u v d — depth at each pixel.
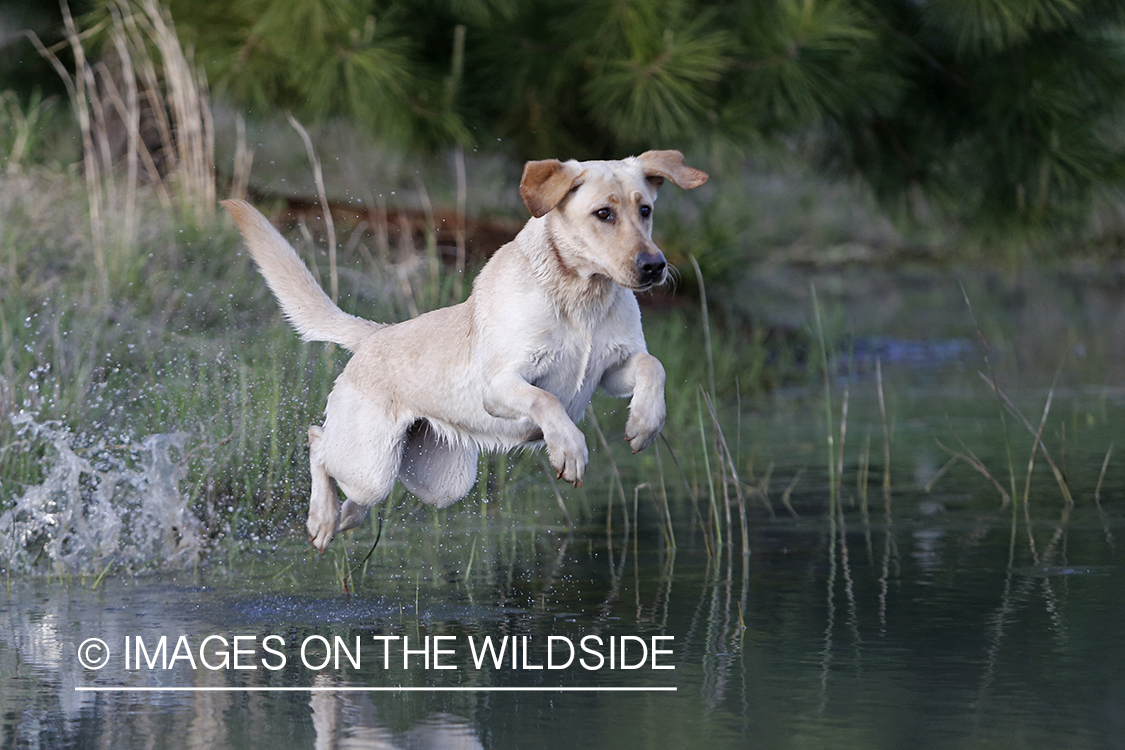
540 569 8.50
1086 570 7.96
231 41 15.75
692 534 9.59
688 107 15.04
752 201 34.41
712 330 18.80
